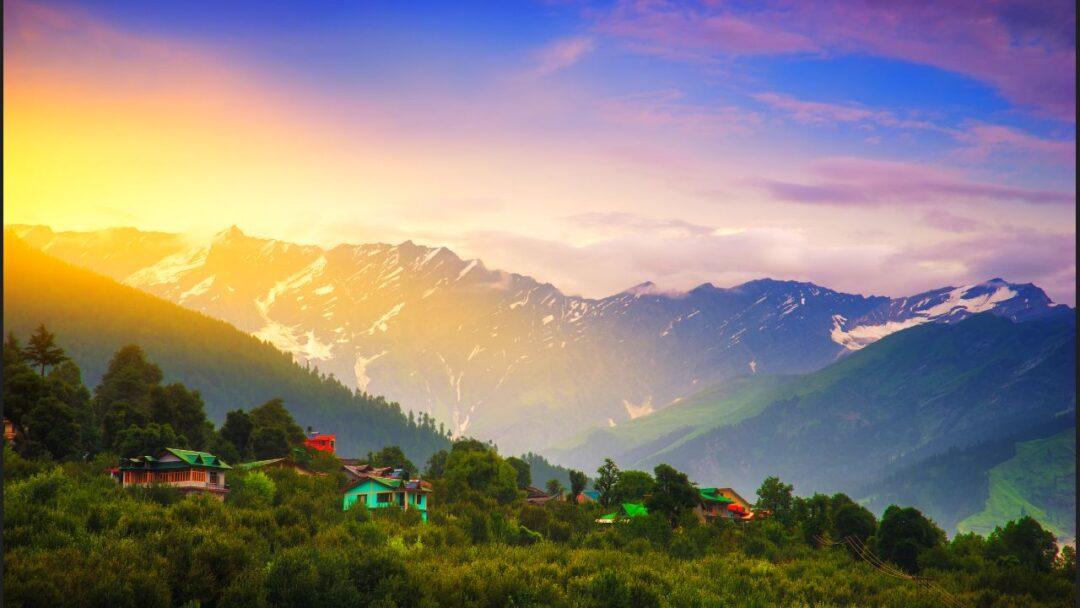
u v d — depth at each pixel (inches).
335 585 4308.6
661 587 5403.5
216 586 4288.9
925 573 6875.0
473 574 4963.1
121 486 6264.8
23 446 6998.0
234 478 7057.1
